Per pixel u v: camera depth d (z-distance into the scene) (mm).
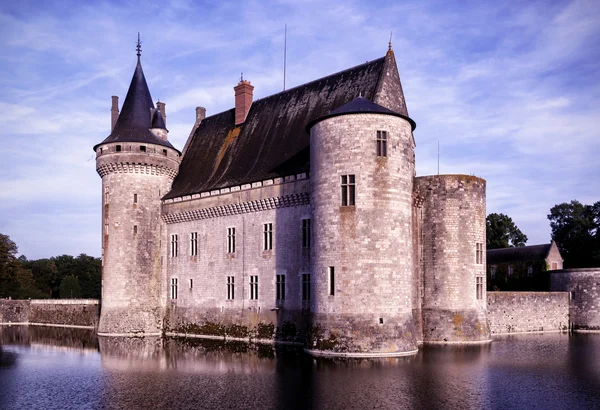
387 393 22562
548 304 50875
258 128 48531
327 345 32656
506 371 27359
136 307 48500
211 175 49062
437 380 25062
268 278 41375
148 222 49812
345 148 33625
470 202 41125
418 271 40531
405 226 34188
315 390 23234
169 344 40656
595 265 75375
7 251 82500
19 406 21812
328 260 33469
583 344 38875
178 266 49344
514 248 73875
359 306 32500
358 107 34312
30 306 67812
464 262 40375
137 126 50812
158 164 50219
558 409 20188
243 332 42719
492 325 47625
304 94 46406
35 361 33500
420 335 39938
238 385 24516
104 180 50375
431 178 41125
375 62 42469
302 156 41125
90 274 111000
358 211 33062
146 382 25812
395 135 34125
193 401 21844
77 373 28766
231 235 44875
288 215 40188
